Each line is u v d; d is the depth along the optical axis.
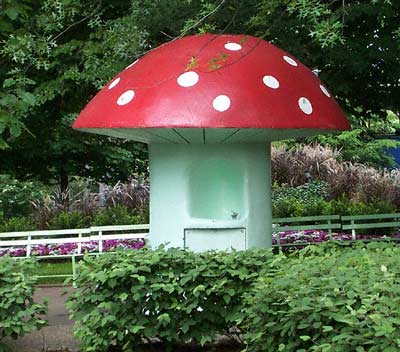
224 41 6.89
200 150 6.91
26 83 8.25
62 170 16.42
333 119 6.68
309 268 4.64
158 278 5.67
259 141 7.05
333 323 3.89
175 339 5.89
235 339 6.40
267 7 6.58
